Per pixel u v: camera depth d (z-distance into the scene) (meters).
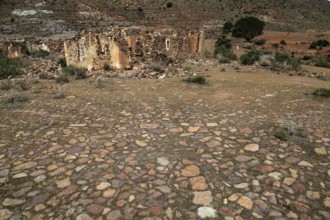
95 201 3.95
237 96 9.60
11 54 24.34
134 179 4.45
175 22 81.94
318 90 10.12
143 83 11.90
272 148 5.54
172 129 6.44
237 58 25.06
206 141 5.81
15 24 57.94
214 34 69.75
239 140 5.88
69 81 12.30
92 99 9.05
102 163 4.94
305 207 3.90
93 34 15.89
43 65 18.08
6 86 10.88
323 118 7.32
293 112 7.78
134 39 17.72
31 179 4.50
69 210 3.79
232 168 4.80
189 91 10.34
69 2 75.31
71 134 6.16
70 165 4.89
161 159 5.06
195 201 3.95
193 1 101.44
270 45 53.81
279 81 14.13
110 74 14.10
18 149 5.52
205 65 20.00
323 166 4.97
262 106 8.33
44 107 8.16
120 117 7.24
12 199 4.04
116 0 86.75
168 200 3.96
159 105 8.35
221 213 3.73
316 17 116.12
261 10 110.38
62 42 28.42
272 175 4.62
